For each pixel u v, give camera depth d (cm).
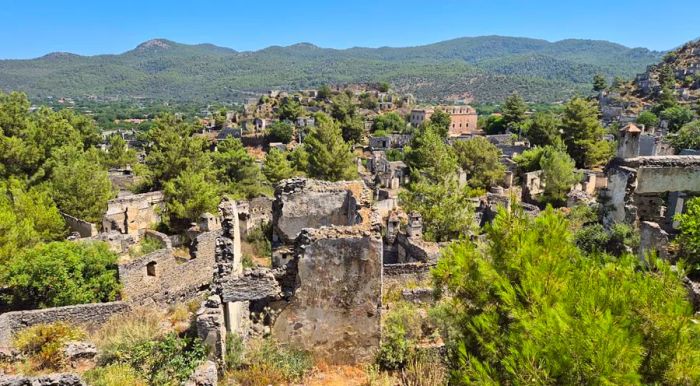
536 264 964
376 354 1516
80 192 3872
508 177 6156
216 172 5525
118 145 7762
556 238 1027
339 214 2120
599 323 747
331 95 17062
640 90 14025
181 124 6569
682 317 795
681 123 9462
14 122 4503
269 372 1416
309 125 12462
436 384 1294
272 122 13438
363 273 1483
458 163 6088
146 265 2472
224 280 1479
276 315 1512
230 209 1714
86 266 2267
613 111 12144
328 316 1505
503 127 12225
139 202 4162
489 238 1112
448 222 3219
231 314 1496
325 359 1525
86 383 1216
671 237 2364
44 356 1516
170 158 5091
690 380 747
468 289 1070
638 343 754
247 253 3086
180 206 3838
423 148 5706
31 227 2684
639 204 2622
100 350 1580
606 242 2367
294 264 1509
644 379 772
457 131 14088
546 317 809
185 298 2512
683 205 2702
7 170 4159
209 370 1246
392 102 17575
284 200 2088
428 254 2595
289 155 8444
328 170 5784
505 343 923
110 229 3853
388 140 11225
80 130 7488
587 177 5250
